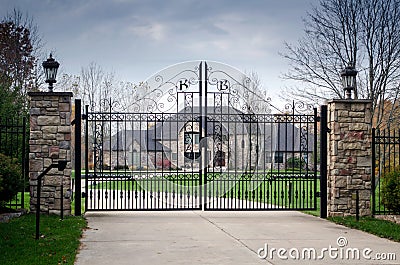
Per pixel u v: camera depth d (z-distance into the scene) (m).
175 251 8.34
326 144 13.05
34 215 11.77
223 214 13.62
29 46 26.64
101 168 13.32
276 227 11.16
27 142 14.88
